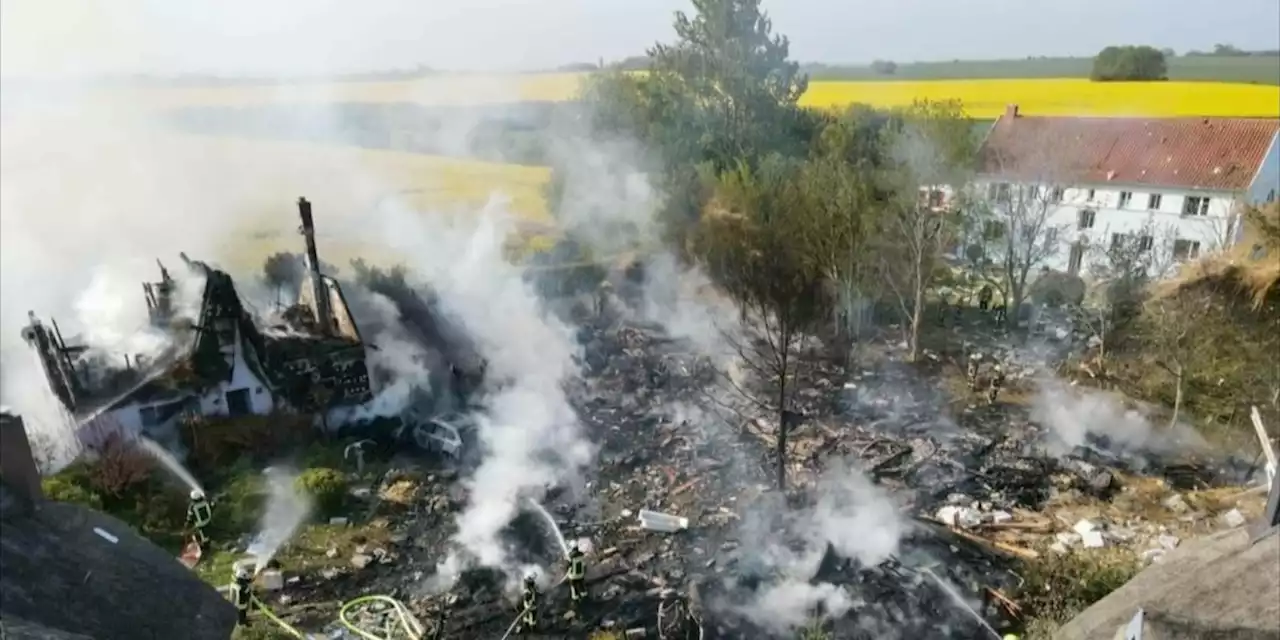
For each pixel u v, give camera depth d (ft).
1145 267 137.39
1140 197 162.09
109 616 40.01
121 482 76.74
